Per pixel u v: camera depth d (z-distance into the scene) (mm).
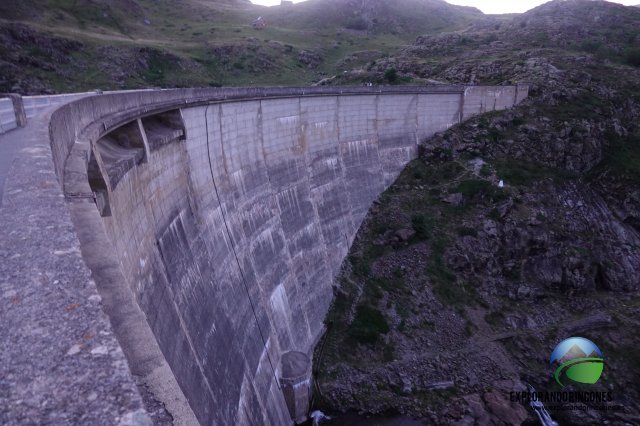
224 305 34344
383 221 67062
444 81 95062
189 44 122688
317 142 59719
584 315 59969
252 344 37625
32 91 73625
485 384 50344
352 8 183125
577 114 80688
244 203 42844
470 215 67688
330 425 44531
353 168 66312
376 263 62188
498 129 79250
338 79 105062
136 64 98375
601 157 77688
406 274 61000
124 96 26688
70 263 7223
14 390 4898
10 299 6250
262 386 37875
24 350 5426
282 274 47188
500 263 63562
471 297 59906
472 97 80938
